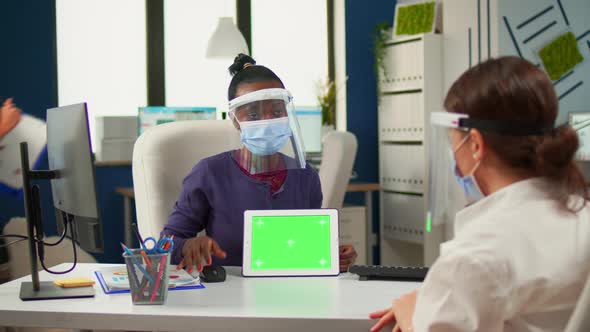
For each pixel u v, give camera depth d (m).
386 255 5.09
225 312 1.42
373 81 5.23
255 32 5.15
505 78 1.08
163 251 1.52
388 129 4.93
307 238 1.85
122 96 4.85
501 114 1.08
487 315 1.01
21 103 4.52
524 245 1.02
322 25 5.29
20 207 4.43
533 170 1.09
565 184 1.08
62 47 4.69
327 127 4.95
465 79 1.14
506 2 4.33
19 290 1.68
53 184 1.82
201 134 2.32
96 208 1.59
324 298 1.55
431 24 4.66
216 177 2.02
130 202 4.50
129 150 4.65
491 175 1.12
